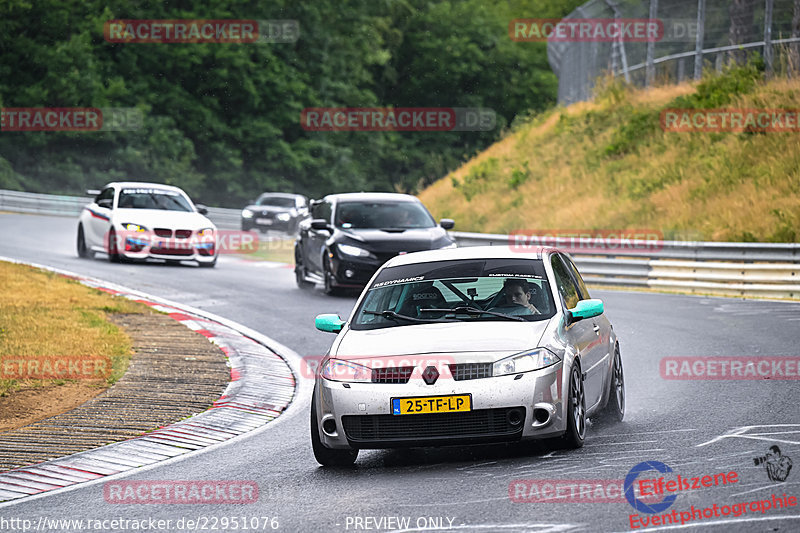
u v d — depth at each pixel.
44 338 50.44
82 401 39.56
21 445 32.81
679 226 95.56
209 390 41.84
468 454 29.58
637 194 107.81
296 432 34.91
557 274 32.22
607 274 83.12
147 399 39.94
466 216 125.69
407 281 32.19
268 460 30.53
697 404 35.53
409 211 74.00
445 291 31.28
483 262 32.53
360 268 68.69
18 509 25.61
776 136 104.50
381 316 31.02
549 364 27.50
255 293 72.62
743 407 34.34
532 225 112.62
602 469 25.70
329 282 70.12
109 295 66.88
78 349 48.50
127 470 29.89
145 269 83.31
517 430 27.00
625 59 139.25
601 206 108.81
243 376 44.91
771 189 94.94
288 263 98.12
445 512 22.36
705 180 102.88
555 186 120.81
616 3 139.38
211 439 34.19
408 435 27.30
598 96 139.12
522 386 26.97
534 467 26.59
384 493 24.86
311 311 64.44
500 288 31.02
